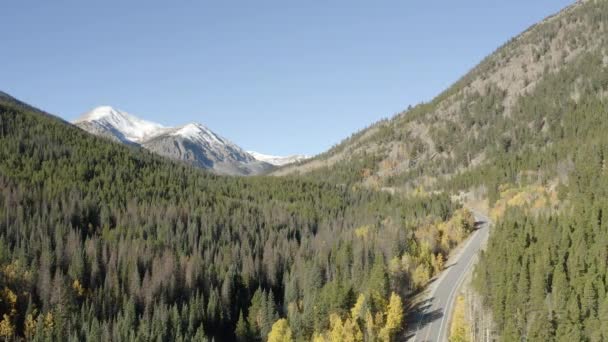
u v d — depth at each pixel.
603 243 110.19
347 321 109.75
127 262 143.75
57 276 127.38
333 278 139.00
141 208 191.62
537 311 97.56
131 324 119.19
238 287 147.38
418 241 160.88
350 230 182.25
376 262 133.00
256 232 190.00
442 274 144.88
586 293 96.62
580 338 89.75
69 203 178.75
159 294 133.88
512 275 106.69
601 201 134.38
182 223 183.50
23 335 120.88
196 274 143.62
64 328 116.75
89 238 164.00
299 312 130.75
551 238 118.62
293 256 167.62
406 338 112.56
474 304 113.12
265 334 127.25
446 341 107.38
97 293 131.38
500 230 133.50
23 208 169.75
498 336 100.75
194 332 123.94
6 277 128.75
